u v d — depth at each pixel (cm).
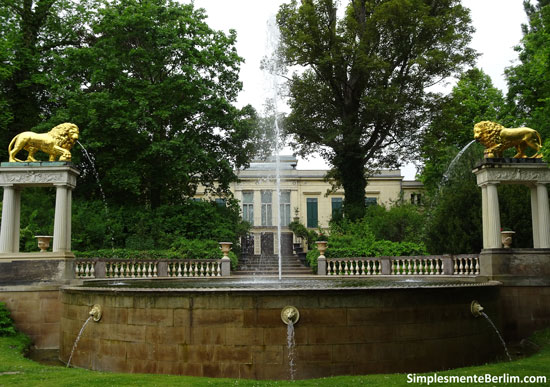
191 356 757
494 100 3169
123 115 2291
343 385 632
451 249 1848
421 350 790
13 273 1241
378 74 2752
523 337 1196
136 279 1628
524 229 1709
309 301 752
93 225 2252
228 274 1864
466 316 857
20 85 2397
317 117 3000
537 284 1216
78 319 909
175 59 2516
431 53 2634
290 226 3188
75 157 2348
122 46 2484
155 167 2505
